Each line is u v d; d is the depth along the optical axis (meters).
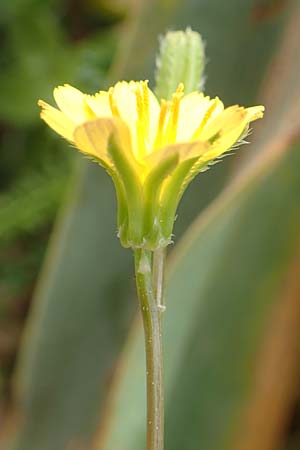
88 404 0.15
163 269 0.08
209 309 0.14
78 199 0.16
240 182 0.13
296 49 0.15
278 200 0.14
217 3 0.15
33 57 0.24
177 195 0.08
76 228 0.16
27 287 0.22
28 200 0.22
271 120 0.14
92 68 0.24
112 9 0.27
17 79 0.24
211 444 0.14
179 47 0.09
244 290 0.14
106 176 0.15
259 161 0.13
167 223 0.08
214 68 0.15
